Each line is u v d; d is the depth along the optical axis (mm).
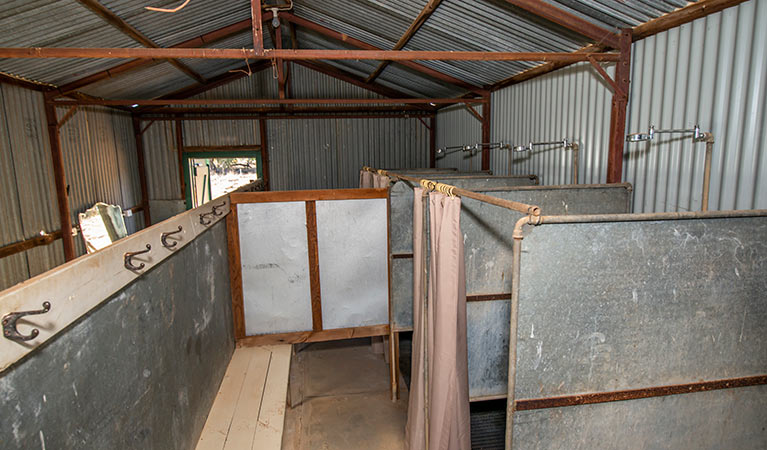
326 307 3711
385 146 9352
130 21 4305
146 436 1707
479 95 6480
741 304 1681
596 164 3799
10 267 4648
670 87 2992
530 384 1616
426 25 4535
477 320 2793
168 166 8789
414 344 2916
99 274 1351
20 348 970
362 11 4754
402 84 8211
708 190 2691
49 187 5496
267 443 2393
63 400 1165
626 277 1588
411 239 3625
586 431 1700
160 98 8250
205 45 6008
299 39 7227
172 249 2039
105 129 7250
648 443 1751
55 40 4156
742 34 2469
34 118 5238
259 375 3143
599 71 3365
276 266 3586
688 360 1689
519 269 1525
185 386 2211
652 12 2955
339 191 3580
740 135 2506
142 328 1710
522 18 3689
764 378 1751
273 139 9039
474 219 2711
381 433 3398
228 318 3363
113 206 7152
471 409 3389
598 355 1630
